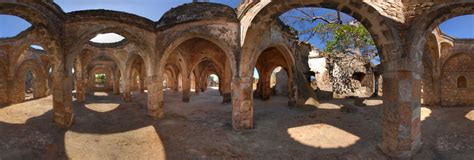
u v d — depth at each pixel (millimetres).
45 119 9305
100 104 12672
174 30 9867
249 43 8633
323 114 10680
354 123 9461
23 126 8438
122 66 14391
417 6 6027
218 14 9172
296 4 7039
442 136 8023
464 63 13094
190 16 9516
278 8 7367
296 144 7777
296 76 13023
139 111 11336
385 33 6297
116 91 18125
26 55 14938
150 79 10148
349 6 6457
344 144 7613
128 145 7664
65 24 8844
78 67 13203
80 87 13281
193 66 15672
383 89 6699
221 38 9164
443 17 5996
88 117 10078
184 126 9195
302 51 15773
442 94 13156
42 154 6766
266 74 16812
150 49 10055
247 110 8922
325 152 7152
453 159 6539
